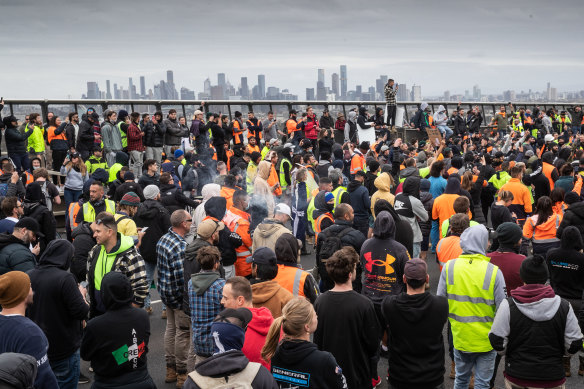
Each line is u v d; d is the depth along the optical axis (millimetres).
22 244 5918
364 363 4508
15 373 2871
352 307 4438
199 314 5285
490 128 28641
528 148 18344
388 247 6004
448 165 13258
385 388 6086
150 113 21453
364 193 9344
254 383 3146
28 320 4117
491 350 5062
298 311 3650
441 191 10820
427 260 11258
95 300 5902
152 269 8336
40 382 4039
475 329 5051
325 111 22844
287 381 3664
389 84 25062
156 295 9688
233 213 7562
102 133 16406
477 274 5023
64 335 5012
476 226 5176
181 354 6191
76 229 6801
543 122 28250
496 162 13078
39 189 8297
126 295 4398
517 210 10219
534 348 4375
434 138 24500
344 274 4488
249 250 7430
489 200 13180
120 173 11992
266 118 22922
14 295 4078
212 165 16688
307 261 11180
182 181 13805
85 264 6566
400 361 4570
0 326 4031
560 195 8703
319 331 4520
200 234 5902
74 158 13219
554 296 4387
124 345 4328
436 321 4473
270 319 4336
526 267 4438
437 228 9883
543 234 8297
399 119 25297
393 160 15000
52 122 16453
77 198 13328
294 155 13227
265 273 5035
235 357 3176
